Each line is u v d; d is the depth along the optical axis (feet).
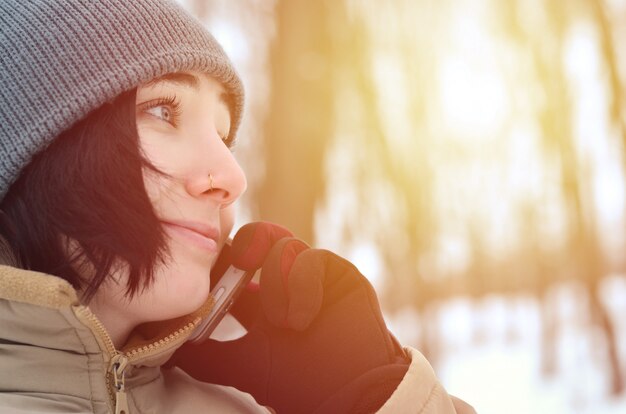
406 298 7.17
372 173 6.91
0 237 1.98
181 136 2.07
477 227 7.77
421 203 7.18
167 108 2.08
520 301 8.14
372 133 6.90
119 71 1.94
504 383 7.68
